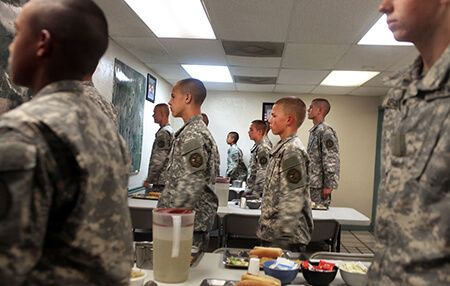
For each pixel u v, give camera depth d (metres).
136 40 3.98
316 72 5.10
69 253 0.56
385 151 0.80
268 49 4.07
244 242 3.17
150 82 5.48
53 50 0.61
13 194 0.47
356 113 6.88
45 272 0.54
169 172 1.97
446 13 0.68
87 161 0.56
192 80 2.00
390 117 0.80
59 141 0.54
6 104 2.11
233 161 6.46
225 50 4.20
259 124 4.73
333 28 3.27
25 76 0.64
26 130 0.51
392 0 0.75
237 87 6.70
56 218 0.56
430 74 0.68
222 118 7.12
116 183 0.64
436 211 0.63
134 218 2.74
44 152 0.51
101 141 0.62
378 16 2.93
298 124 1.99
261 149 4.14
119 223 0.63
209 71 5.45
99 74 3.71
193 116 1.99
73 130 0.56
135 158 4.99
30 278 0.53
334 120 6.89
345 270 1.31
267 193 1.96
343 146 6.86
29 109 0.55
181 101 1.99
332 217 3.07
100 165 0.59
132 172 4.91
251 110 7.09
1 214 0.47
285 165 1.83
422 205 0.66
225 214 2.96
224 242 2.90
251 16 3.08
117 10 3.11
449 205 0.62
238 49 4.13
